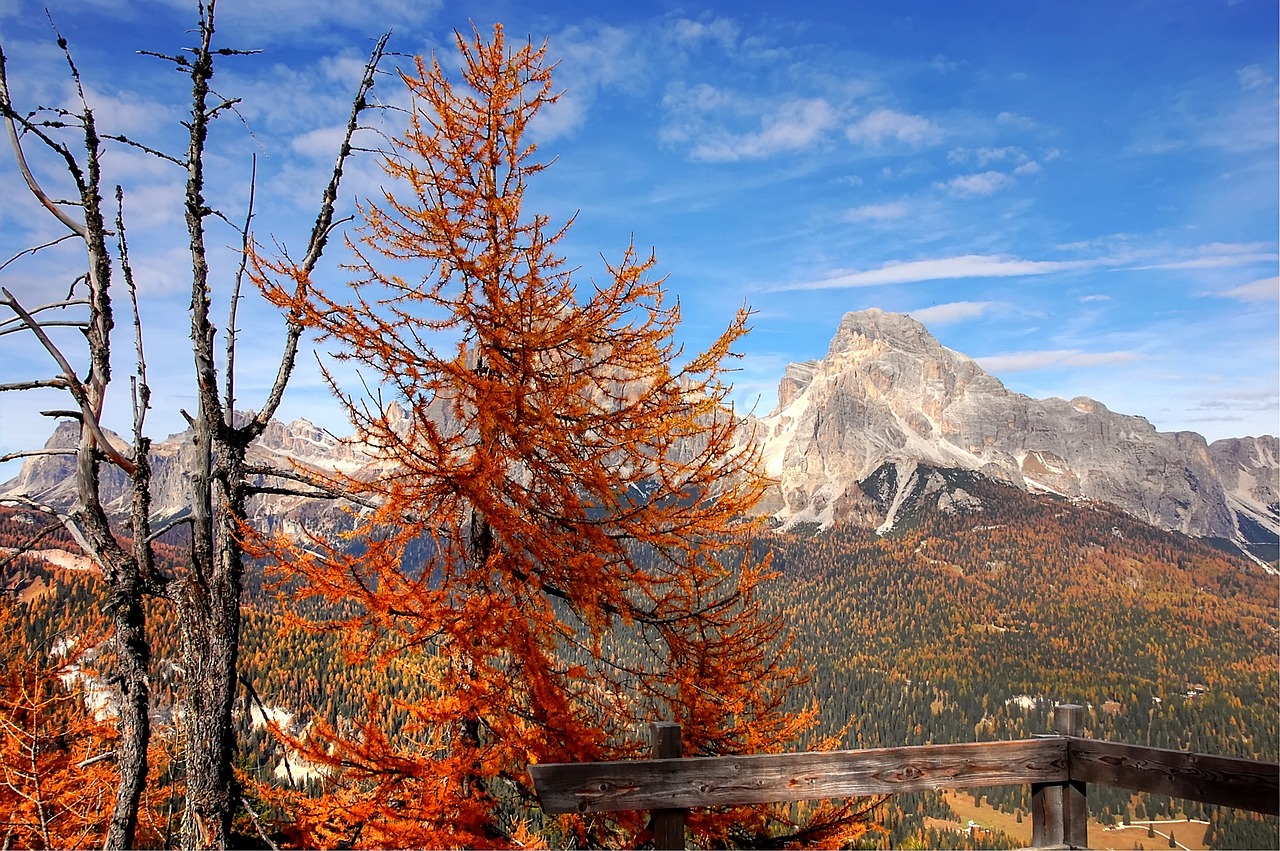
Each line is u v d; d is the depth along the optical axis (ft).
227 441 15.83
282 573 16.63
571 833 20.08
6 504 14.52
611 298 21.01
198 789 14.92
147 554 14.96
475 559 21.48
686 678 21.97
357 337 17.20
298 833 17.37
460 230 20.22
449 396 19.31
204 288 15.80
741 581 22.34
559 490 20.02
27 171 14.15
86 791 25.82
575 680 20.12
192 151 15.60
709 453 21.24
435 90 21.09
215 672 15.28
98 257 14.57
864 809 23.22
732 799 14.29
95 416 14.39
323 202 17.29
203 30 15.24
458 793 18.85
